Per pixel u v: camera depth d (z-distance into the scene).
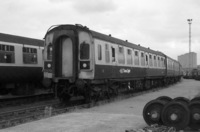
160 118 8.64
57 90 15.96
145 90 26.45
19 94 19.61
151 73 27.22
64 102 16.34
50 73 15.73
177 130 8.29
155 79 30.69
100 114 11.80
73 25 15.47
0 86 17.94
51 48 15.77
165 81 34.91
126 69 20.16
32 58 19.52
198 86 35.56
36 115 11.93
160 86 32.88
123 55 19.67
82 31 15.27
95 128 8.94
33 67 19.52
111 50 17.56
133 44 23.05
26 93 20.12
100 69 15.87
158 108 8.70
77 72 15.17
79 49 15.20
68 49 15.62
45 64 15.93
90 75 15.06
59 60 15.73
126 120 10.30
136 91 24.45
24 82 19.61
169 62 37.00
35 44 19.95
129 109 13.67
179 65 51.03
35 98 19.05
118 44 18.81
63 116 11.24
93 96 16.08
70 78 15.08
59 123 9.75
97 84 16.33
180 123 8.27
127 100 17.94
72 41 15.18
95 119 10.52
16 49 18.08
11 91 19.55
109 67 17.14
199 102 8.39
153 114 8.67
